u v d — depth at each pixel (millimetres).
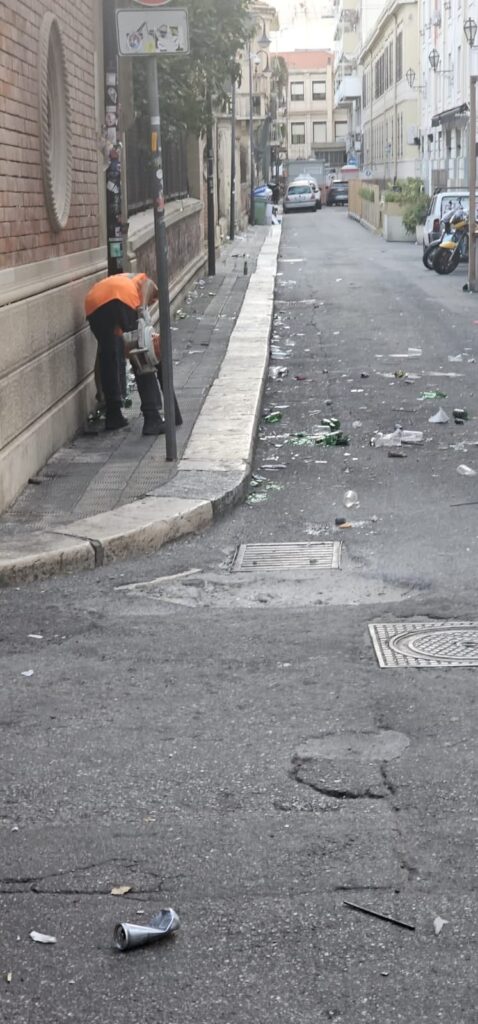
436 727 5074
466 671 5727
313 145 151125
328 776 4641
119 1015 3240
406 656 5969
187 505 8703
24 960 3502
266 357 16453
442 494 9539
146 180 21625
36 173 10352
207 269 32531
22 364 9430
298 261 39062
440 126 57625
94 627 6637
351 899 3756
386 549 8031
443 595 6965
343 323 22156
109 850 4121
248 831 4219
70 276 11445
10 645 6379
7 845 4184
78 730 5184
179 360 16375
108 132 13125
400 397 14312
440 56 58250
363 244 48906
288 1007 3242
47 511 8719
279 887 3842
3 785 4664
